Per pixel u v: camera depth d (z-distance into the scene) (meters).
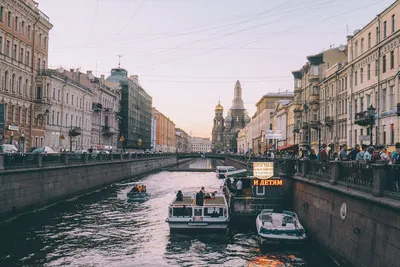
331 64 58.06
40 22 53.16
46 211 31.00
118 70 113.75
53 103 55.84
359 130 40.84
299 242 21.05
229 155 102.50
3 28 43.25
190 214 25.69
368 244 14.72
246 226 26.94
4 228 24.77
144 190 41.25
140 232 25.73
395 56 32.78
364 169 15.68
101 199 39.97
